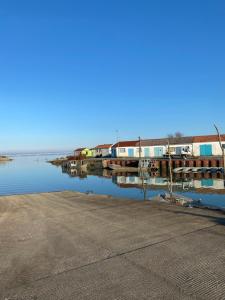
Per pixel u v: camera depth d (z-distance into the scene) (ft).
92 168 230.48
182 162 178.50
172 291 16.80
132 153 240.73
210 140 207.31
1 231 31.42
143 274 19.08
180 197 62.49
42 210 42.50
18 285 18.56
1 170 244.63
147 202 45.75
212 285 17.26
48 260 22.35
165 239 25.68
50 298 16.84
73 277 19.26
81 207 43.34
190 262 20.53
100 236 27.68
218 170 158.71
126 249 23.72
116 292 17.07
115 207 42.09
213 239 25.14
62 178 169.58
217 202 76.95
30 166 301.84
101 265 20.85
